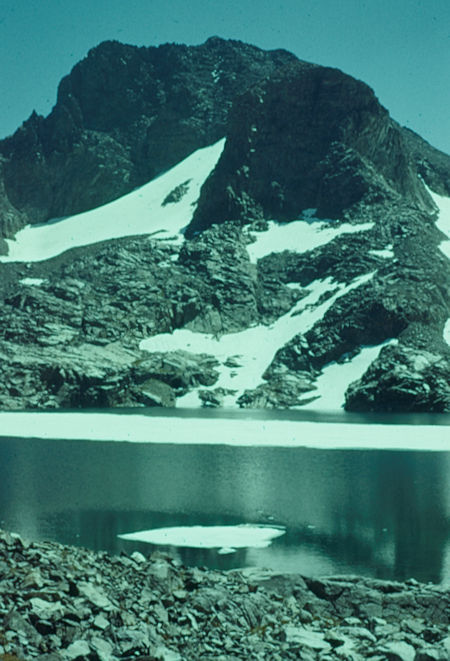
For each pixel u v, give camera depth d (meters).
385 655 27.20
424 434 127.44
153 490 78.19
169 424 140.12
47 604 26.00
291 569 48.25
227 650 27.27
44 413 162.25
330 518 65.38
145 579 32.88
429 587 37.66
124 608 28.84
